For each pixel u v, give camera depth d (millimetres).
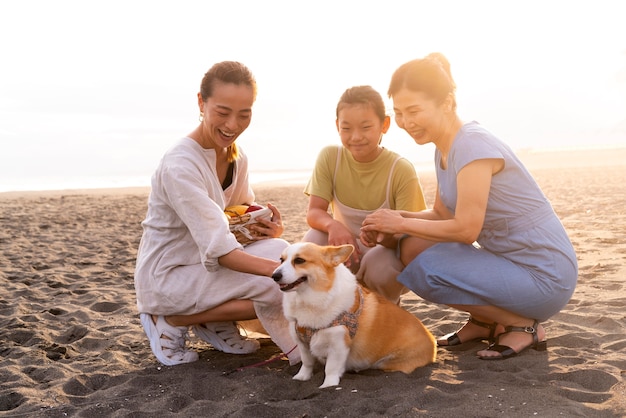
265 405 2873
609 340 3717
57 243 9352
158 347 3654
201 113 3535
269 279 3443
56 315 5039
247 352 3865
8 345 4207
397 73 3311
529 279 3299
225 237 3299
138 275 3672
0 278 6574
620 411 2633
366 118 3658
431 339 3414
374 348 3234
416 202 3973
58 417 2912
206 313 3576
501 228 3354
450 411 2680
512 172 3283
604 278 5402
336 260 3100
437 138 3371
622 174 21484
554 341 3734
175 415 2848
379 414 2715
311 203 4066
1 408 3111
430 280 3467
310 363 3311
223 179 3795
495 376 3137
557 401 2752
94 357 3943
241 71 3316
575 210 10859
